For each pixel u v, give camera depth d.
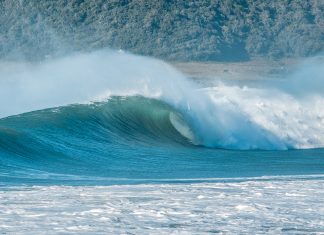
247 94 127.62
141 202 48.12
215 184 58.91
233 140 120.19
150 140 111.38
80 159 90.88
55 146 92.81
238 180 68.44
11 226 39.56
